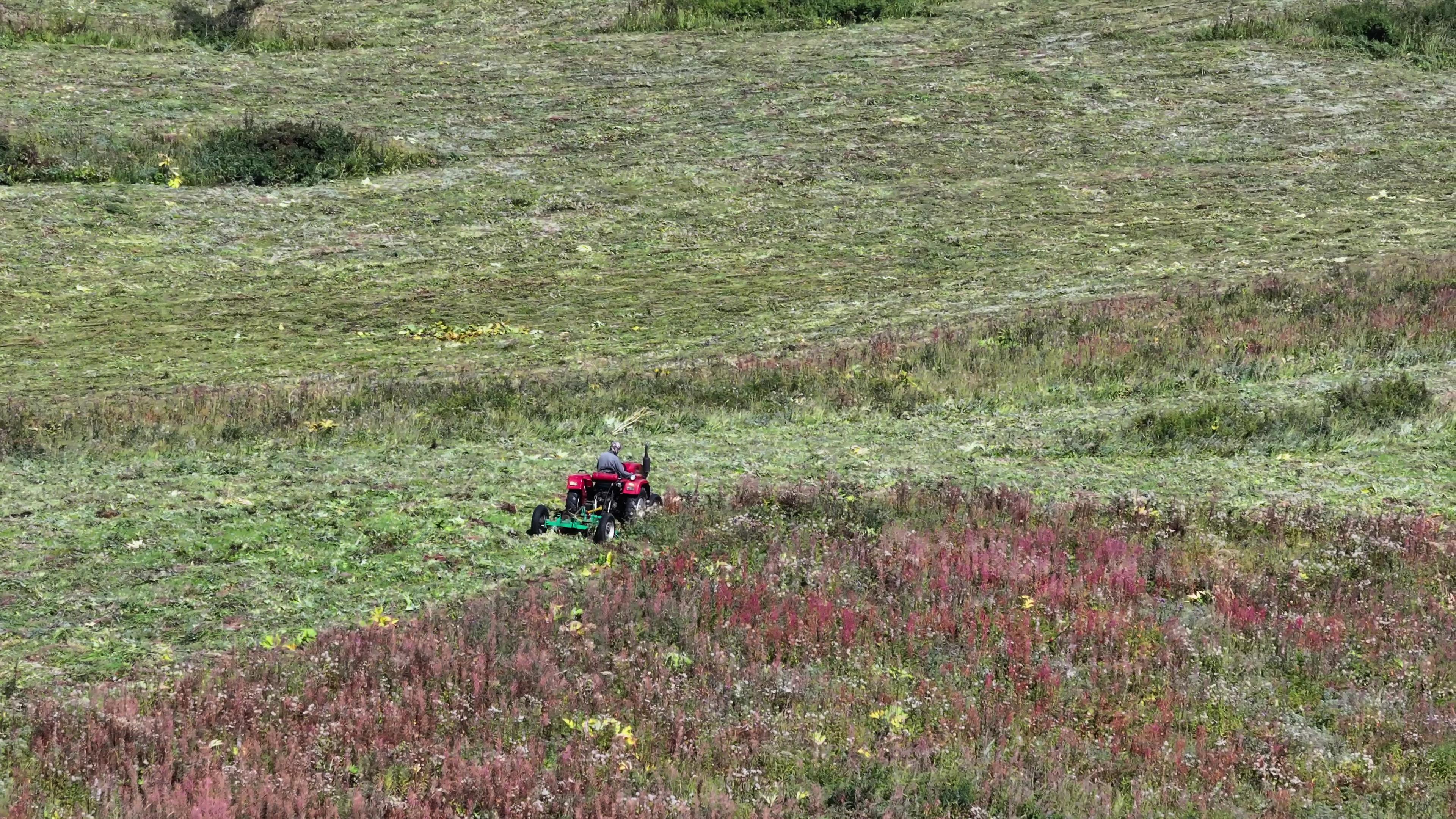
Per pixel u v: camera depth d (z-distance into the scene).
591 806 27.08
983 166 131.12
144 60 150.62
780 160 131.75
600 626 37.50
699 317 94.81
